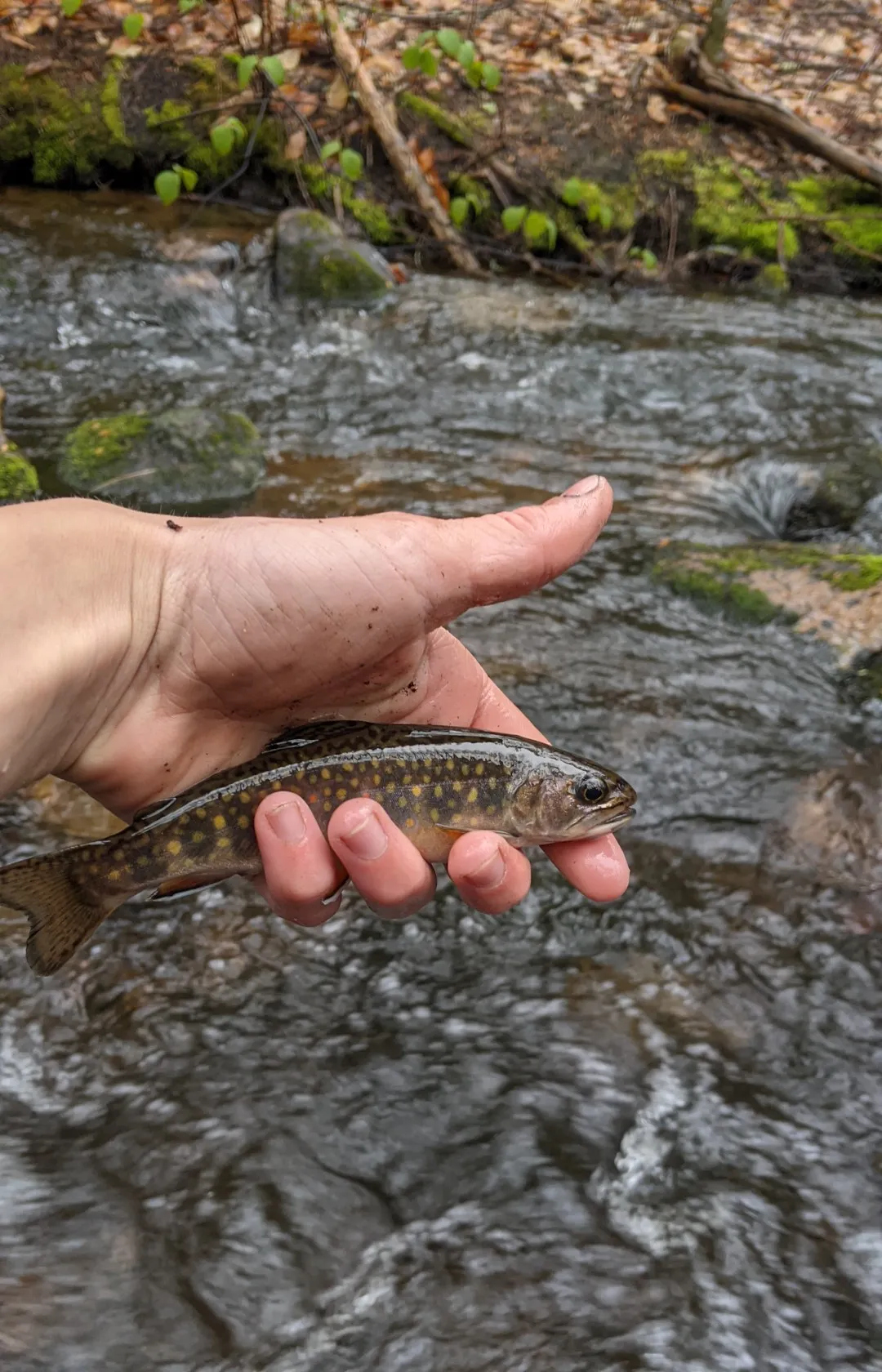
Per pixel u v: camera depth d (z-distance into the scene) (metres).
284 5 1.25
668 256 1.19
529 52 1.31
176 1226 0.36
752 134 1.28
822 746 0.58
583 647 0.63
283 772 0.27
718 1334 0.34
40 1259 0.35
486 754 0.29
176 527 0.29
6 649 0.26
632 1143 0.40
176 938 0.45
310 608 0.29
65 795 0.50
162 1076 0.40
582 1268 0.36
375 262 1.06
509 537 0.30
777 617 0.66
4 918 0.45
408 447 0.82
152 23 1.21
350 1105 0.40
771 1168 0.39
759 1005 0.45
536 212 1.12
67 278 0.97
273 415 0.85
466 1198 0.38
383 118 1.16
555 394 0.91
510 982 0.45
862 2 1.51
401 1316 0.34
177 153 1.16
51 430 0.79
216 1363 0.33
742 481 0.82
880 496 0.81
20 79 1.13
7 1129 0.38
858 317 1.11
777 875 0.50
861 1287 0.36
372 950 0.46
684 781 0.55
